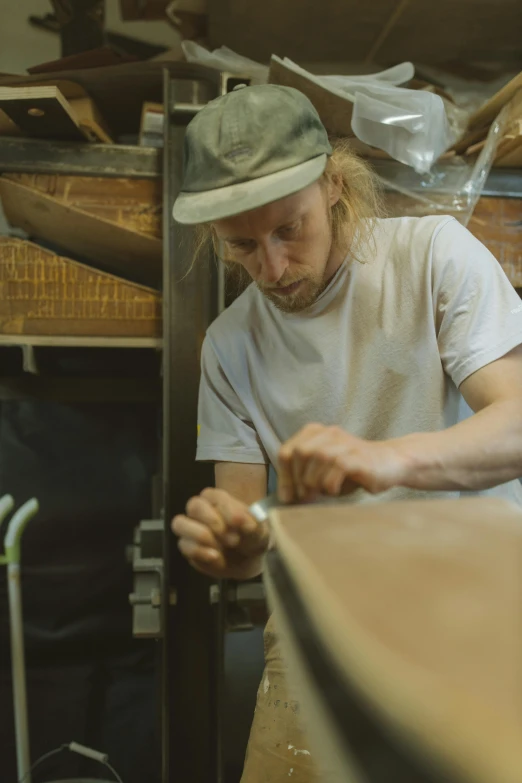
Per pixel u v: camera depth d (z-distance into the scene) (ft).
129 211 4.86
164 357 4.73
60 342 4.92
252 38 6.02
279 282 3.02
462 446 2.44
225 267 4.34
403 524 1.62
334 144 3.50
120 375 6.29
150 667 6.47
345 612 1.05
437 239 3.13
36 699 6.23
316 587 1.19
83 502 6.52
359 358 3.25
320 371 3.30
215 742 4.86
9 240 4.87
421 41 6.06
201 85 4.68
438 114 4.51
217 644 4.75
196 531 2.63
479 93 6.41
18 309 4.90
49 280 4.90
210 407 3.74
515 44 6.11
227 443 3.67
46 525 6.44
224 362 3.66
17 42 6.51
